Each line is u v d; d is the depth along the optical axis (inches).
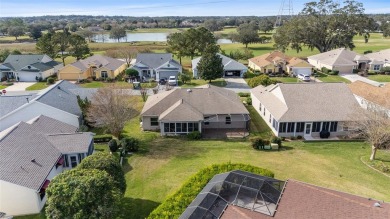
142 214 892.0
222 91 1818.4
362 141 1451.8
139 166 1198.3
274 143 1378.0
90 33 6407.5
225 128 1628.9
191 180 874.1
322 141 1457.9
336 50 3233.3
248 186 746.8
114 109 1441.9
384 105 1507.1
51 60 3206.2
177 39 3353.8
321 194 717.9
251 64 3312.0
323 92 1617.9
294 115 1492.4
